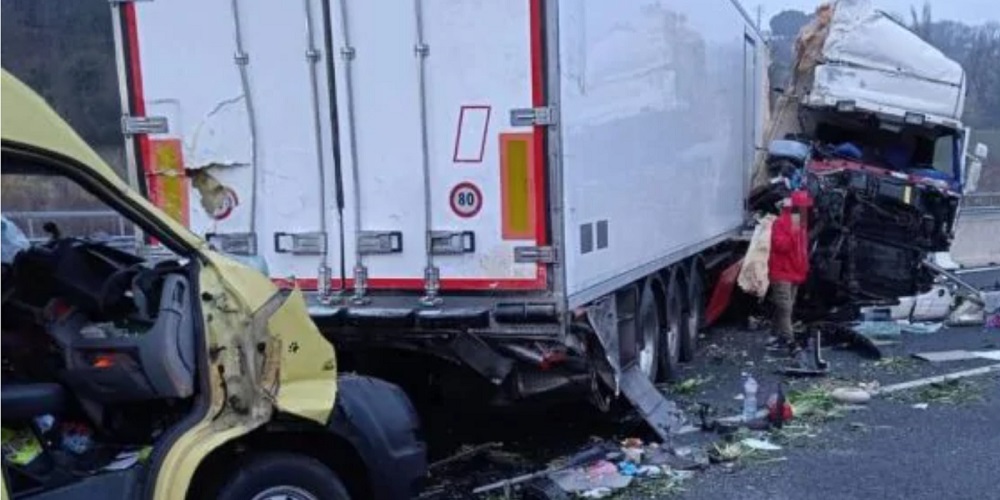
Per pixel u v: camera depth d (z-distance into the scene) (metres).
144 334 3.82
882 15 13.86
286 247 6.37
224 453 3.95
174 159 6.52
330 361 4.32
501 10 5.80
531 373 6.38
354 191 6.21
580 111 6.15
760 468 6.48
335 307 6.22
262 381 3.94
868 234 12.85
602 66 6.57
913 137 14.33
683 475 6.31
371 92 6.12
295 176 6.33
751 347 11.20
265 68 6.29
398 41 6.02
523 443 7.11
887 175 12.84
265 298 4.04
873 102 13.66
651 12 7.84
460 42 5.90
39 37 10.89
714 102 10.81
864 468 6.49
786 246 10.94
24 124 3.37
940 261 19.22
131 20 6.49
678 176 9.09
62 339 3.86
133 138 6.58
